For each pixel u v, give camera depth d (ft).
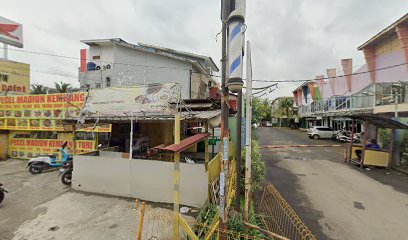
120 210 20.85
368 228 17.93
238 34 9.24
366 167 38.09
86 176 25.71
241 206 20.61
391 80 54.54
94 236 16.57
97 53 63.36
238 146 17.85
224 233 10.63
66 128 28.12
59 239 16.22
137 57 58.65
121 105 26.00
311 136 85.30
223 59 10.51
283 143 71.67
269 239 14.58
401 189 26.99
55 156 36.22
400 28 47.65
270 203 22.53
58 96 39.34
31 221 18.84
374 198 24.12
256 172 23.88
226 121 10.53
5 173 33.60
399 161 37.22
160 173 22.98
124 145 39.50
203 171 21.61
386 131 41.27
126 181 24.16
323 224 18.53
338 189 27.09
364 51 61.87
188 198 21.95
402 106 42.32
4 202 22.72
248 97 17.60
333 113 73.46
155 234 16.69
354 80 68.80
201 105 28.73
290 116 153.28
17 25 64.69
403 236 16.79
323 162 42.42
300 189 27.07
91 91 27.84
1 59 61.93
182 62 57.06
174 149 12.96
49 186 27.66
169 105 23.99
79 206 21.74
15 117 42.14
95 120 25.41
